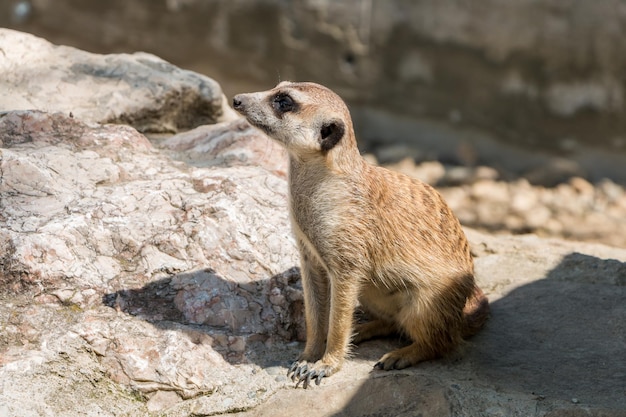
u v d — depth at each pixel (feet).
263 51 44.91
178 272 17.70
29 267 16.81
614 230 36.91
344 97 44.70
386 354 17.24
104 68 24.86
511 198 39.24
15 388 14.97
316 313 17.29
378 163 42.09
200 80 25.53
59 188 18.58
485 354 17.72
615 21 39.34
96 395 15.55
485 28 41.39
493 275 21.53
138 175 19.71
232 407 15.83
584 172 41.50
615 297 20.03
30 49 24.73
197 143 22.54
